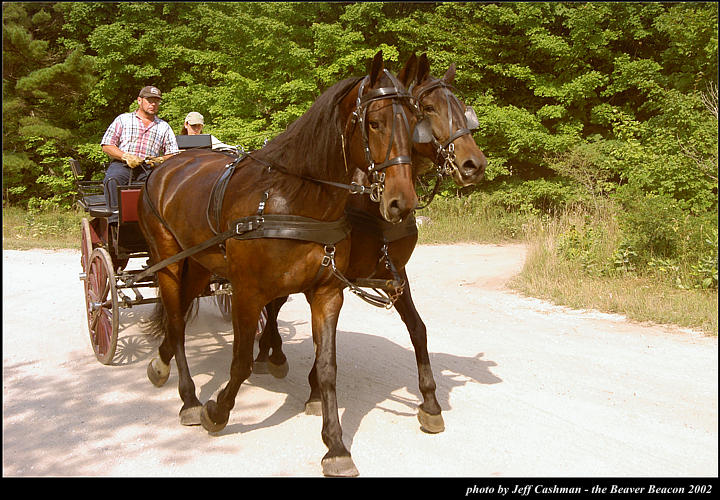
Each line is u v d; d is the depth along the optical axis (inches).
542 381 209.9
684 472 147.0
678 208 410.3
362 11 716.7
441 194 703.1
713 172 552.1
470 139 162.7
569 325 284.0
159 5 818.8
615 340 257.9
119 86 775.1
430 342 259.9
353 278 177.5
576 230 420.2
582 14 700.0
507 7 745.6
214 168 187.3
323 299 154.9
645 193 541.6
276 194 150.7
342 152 144.2
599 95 767.1
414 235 179.9
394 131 132.1
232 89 711.7
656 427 172.6
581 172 666.2
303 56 689.0
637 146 599.8
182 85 810.2
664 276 345.7
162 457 156.6
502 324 289.0
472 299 343.9
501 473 147.1
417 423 176.7
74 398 197.6
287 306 338.0
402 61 761.0
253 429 174.6
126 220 213.9
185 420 176.6
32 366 229.5
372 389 205.3
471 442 164.1
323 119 145.1
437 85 166.2
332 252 150.1
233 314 159.8
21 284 382.9
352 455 157.2
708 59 652.1
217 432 171.2
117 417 182.5
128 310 312.8
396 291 169.3
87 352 247.3
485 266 450.6
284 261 148.7
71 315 305.3
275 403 194.7
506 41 754.2
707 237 365.1
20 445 163.2
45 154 768.3
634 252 363.9
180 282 195.8
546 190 669.9
